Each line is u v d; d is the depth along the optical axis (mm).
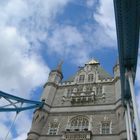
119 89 38938
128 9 18047
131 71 21859
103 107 37438
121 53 21406
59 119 37312
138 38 19812
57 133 34625
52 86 44312
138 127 17703
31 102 38938
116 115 35188
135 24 18719
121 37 20062
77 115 37125
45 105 39562
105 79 44406
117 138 31312
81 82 45406
